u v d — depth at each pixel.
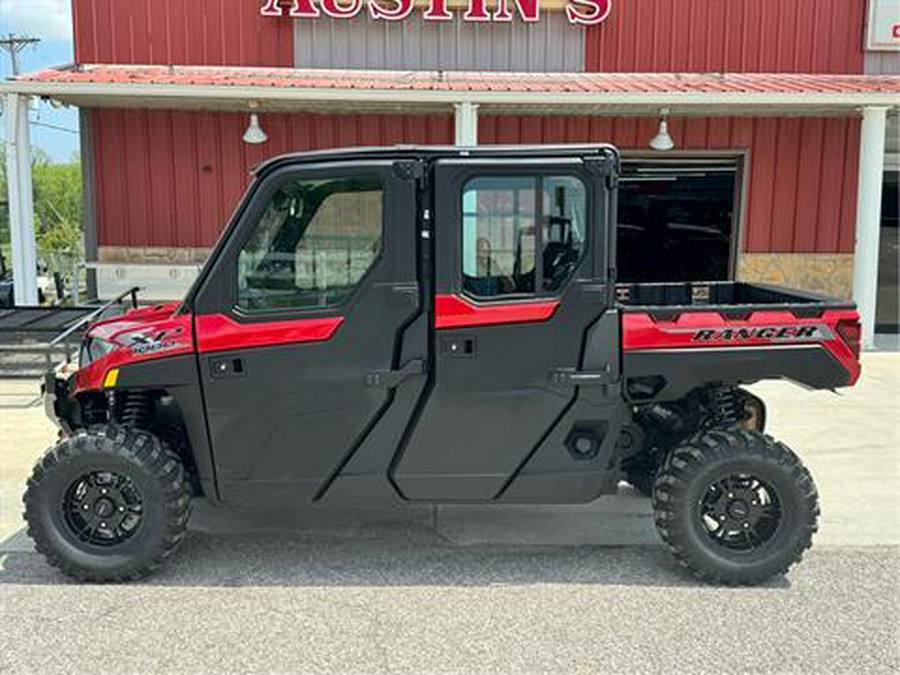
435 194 3.98
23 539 4.74
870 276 10.71
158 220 11.87
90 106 11.47
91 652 3.47
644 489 5.45
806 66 12.20
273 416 4.10
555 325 4.06
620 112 11.50
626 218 12.49
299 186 4.00
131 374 4.07
